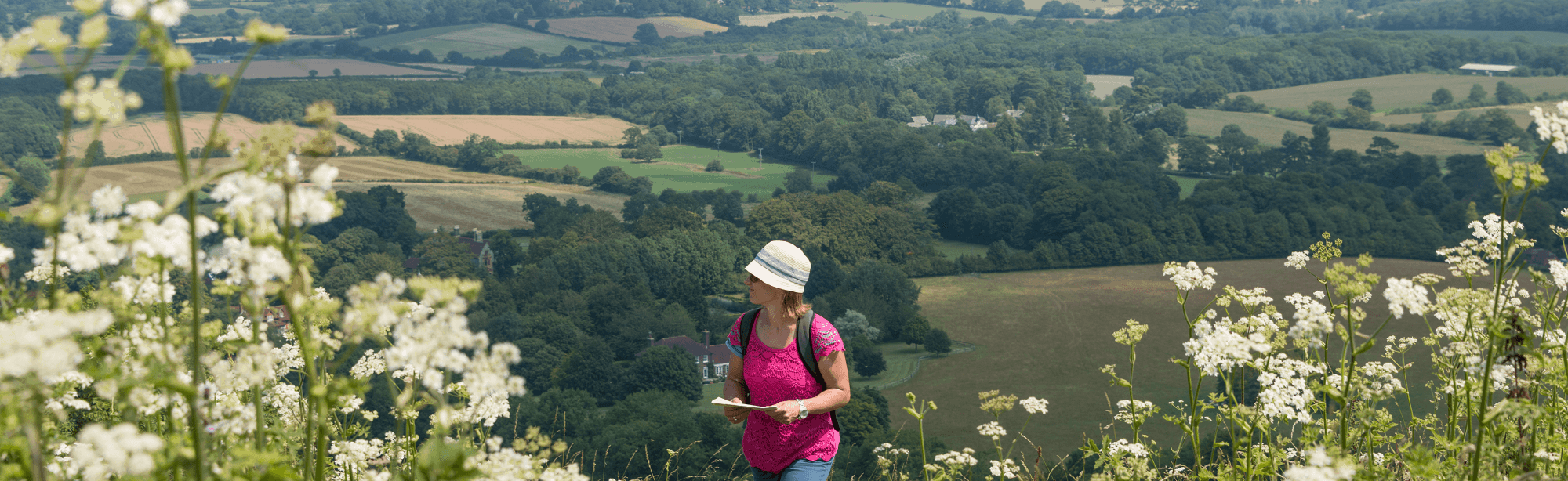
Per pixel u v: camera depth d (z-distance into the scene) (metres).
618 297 92.38
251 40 1.47
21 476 1.64
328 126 1.62
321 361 2.10
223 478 1.76
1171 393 66.62
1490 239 3.35
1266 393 3.01
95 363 1.83
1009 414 63.03
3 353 1.33
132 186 96.69
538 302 95.38
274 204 1.61
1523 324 2.63
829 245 123.06
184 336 1.88
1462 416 3.25
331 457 2.88
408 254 119.81
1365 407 3.36
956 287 108.81
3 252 1.77
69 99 1.31
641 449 36.19
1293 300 3.48
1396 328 68.56
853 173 168.75
